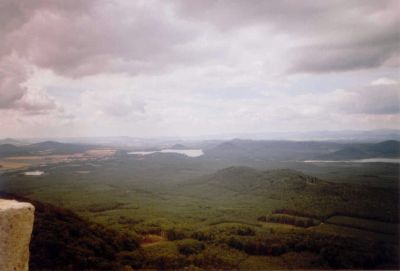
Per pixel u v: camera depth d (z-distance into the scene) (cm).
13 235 628
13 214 629
